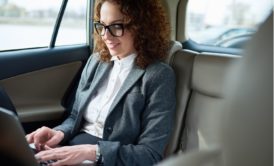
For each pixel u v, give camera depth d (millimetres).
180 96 1501
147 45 1443
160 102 1345
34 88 1909
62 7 1941
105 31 1424
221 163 476
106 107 1439
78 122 1517
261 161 445
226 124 461
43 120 1900
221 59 1386
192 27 2129
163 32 1515
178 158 490
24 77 1874
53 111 1926
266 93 429
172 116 1378
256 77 434
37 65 1905
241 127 448
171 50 1590
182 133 1512
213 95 1397
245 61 444
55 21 1951
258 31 440
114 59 1500
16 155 868
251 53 440
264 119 433
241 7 1885
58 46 2000
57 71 1968
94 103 1500
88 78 1590
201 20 2115
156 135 1310
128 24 1402
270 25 432
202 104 1445
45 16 1916
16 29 1855
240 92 446
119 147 1260
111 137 1363
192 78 1490
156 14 1477
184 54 1551
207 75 1412
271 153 438
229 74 472
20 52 1863
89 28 2061
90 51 2080
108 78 1516
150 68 1396
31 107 1889
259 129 437
